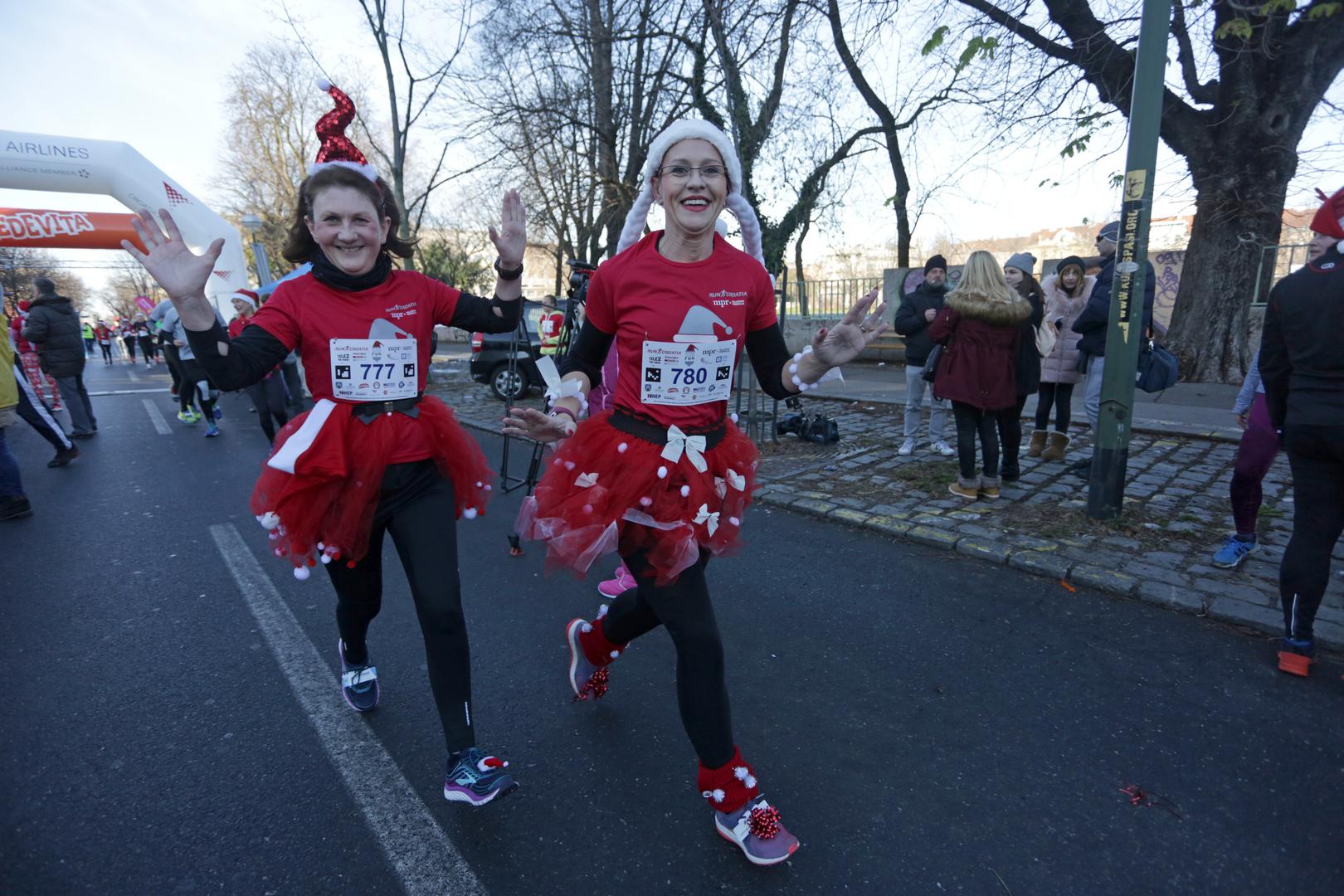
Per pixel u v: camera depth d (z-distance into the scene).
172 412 10.76
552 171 14.17
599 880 1.92
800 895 1.86
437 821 2.13
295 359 8.54
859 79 12.42
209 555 4.36
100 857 1.99
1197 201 9.23
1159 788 2.24
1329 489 2.70
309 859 1.99
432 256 29.19
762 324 2.04
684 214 1.83
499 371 10.66
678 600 1.91
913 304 6.10
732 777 1.94
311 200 2.02
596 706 2.72
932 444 6.58
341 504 2.08
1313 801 2.17
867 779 2.30
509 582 3.91
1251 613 3.21
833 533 4.53
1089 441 6.82
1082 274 6.00
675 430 1.90
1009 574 3.83
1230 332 9.15
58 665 3.06
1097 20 8.38
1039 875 1.92
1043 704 2.69
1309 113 8.51
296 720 2.64
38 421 6.76
